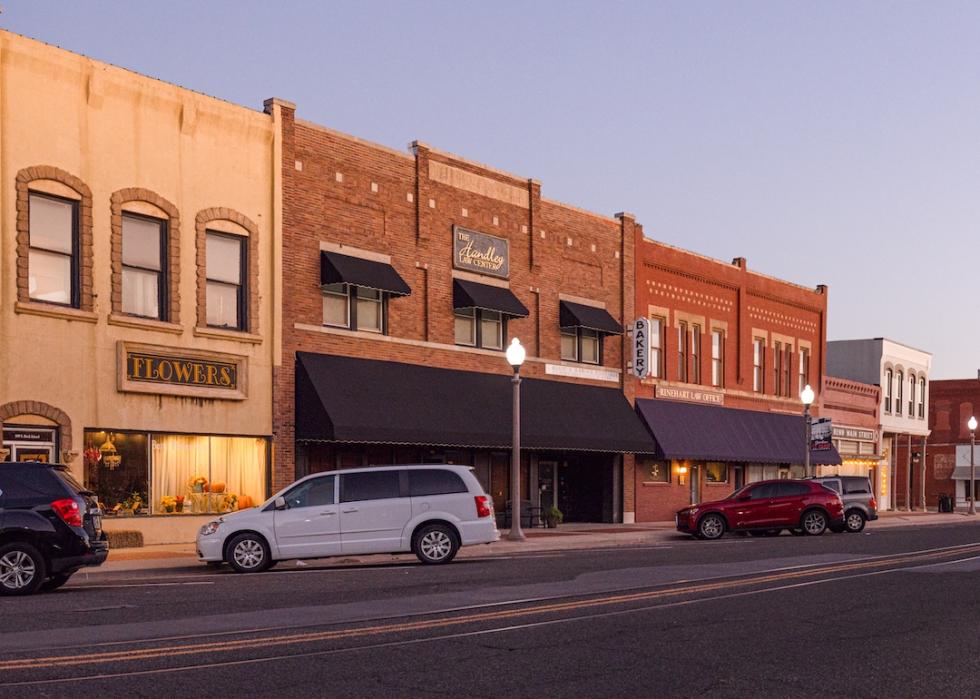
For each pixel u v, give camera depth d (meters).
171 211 25.09
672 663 9.41
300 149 28.27
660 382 40.72
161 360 24.64
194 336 25.44
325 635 10.63
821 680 8.75
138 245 24.69
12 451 21.95
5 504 15.01
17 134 22.19
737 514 31.25
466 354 32.62
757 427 45.62
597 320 37.09
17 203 22.09
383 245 30.34
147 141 24.73
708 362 43.97
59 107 23.00
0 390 21.64
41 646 9.94
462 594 14.44
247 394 26.47
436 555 20.25
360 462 29.81
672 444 38.88
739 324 45.91
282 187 27.62
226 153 26.47
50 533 15.04
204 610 12.74
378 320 30.36
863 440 56.22
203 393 25.39
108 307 23.70
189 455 25.34
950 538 29.86
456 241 32.59
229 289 26.61
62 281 23.11
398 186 30.97
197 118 25.78
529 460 35.62
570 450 37.09
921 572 18.12
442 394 30.61
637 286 40.09
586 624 11.58
